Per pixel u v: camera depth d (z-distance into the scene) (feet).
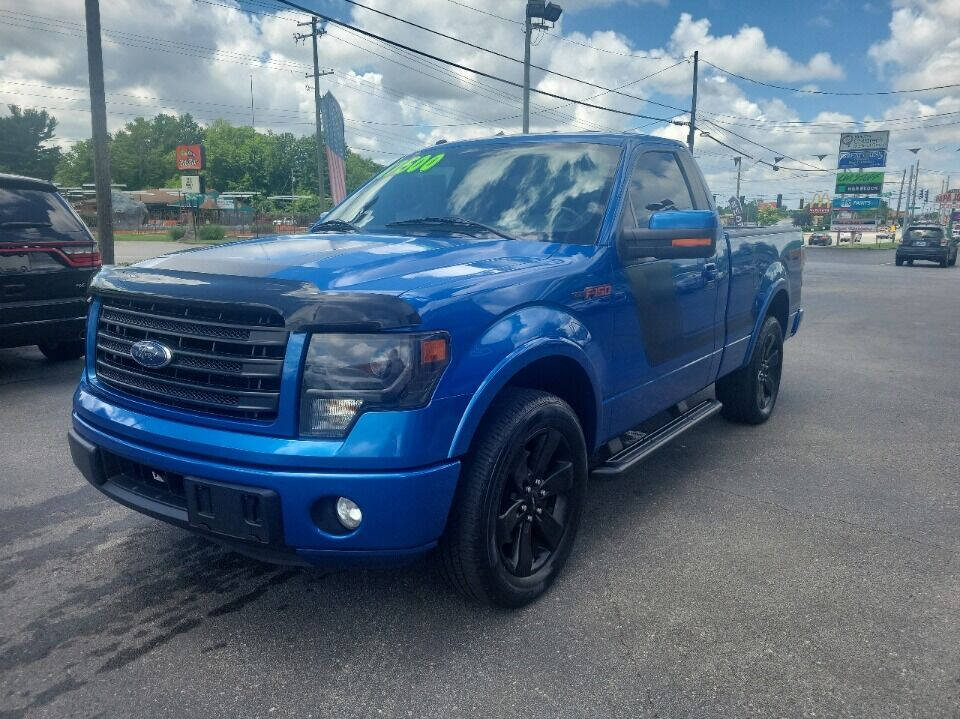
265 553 8.32
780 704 7.87
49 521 12.53
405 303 7.80
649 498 13.64
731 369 16.14
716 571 10.79
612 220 11.28
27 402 20.20
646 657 8.68
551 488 9.89
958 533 12.17
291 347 7.82
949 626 9.36
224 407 8.21
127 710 7.79
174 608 9.78
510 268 9.61
